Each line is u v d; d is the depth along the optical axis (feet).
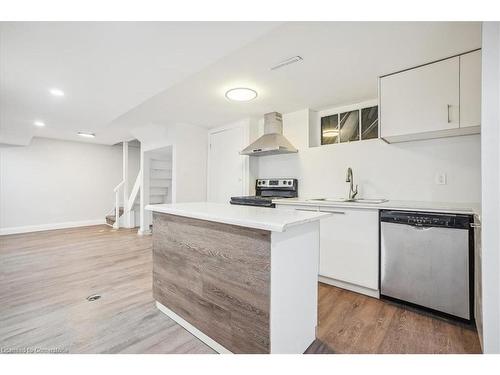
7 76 7.10
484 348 4.12
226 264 4.80
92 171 21.11
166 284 6.34
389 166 8.76
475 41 5.87
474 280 5.63
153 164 18.11
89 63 6.34
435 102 6.70
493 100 3.93
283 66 7.22
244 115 12.40
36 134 16.94
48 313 6.46
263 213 5.02
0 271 9.65
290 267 4.50
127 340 5.33
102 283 8.46
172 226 6.15
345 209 7.86
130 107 9.98
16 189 17.57
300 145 11.41
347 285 8.02
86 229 19.03
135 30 4.97
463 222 5.75
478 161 7.22
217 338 4.96
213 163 14.83
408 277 6.58
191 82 8.38
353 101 10.17
